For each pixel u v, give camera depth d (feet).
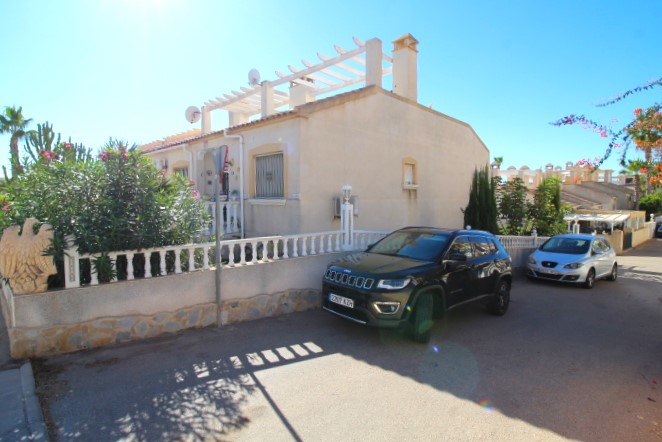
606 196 112.06
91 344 15.97
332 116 30.60
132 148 18.34
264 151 31.32
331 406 12.12
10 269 14.65
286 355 16.12
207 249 19.25
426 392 13.20
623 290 35.17
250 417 11.39
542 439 10.67
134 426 10.78
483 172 45.37
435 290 18.51
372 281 17.38
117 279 16.98
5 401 11.74
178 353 15.92
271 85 40.32
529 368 15.72
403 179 38.37
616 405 12.79
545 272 36.24
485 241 23.40
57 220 15.87
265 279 21.12
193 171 40.63
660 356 17.69
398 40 40.09
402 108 38.11
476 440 10.53
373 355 16.40
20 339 14.60
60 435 10.33
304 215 28.58
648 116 17.54
